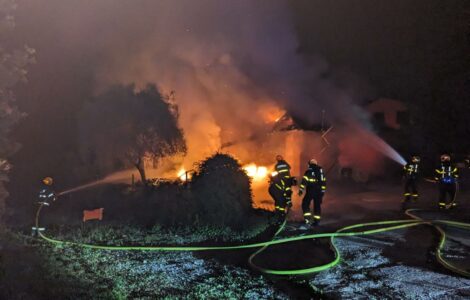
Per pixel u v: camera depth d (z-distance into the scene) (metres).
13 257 7.20
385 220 11.81
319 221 11.64
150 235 10.02
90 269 7.35
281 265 7.62
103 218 12.10
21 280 6.02
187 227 10.53
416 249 8.66
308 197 10.98
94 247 8.85
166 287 6.51
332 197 17.42
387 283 6.68
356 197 17.41
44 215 12.50
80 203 13.96
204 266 7.63
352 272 7.25
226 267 7.55
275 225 10.94
